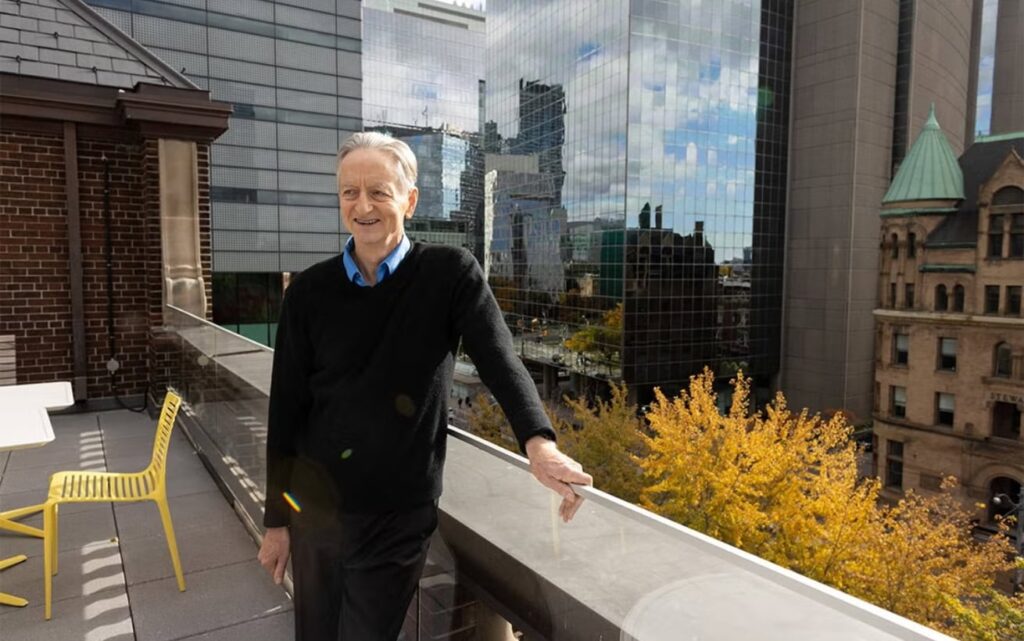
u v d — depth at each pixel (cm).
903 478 4597
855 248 5284
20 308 629
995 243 4225
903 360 4625
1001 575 3006
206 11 3161
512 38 6094
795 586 96
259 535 337
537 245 5819
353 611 146
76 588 296
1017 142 4347
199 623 268
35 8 641
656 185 4844
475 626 176
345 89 3566
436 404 148
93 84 629
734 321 5356
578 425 4578
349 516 147
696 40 4962
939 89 5775
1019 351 4059
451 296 147
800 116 5500
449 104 6631
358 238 148
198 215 660
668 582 117
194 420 525
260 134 3366
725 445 2139
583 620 137
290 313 157
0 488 429
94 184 656
